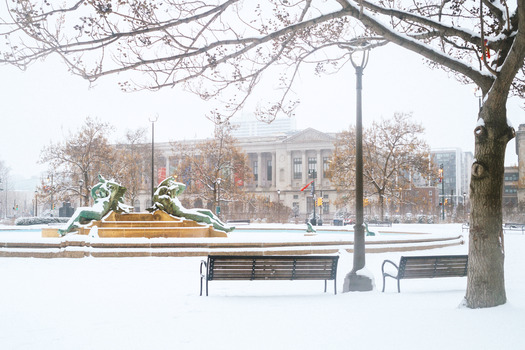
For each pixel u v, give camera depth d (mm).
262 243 18688
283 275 10406
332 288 11688
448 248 22594
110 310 8836
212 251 18188
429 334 6328
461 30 8867
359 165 11094
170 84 9609
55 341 6641
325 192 98125
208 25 9008
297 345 6137
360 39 11297
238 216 64062
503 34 8477
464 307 8016
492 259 7938
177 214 22438
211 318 7910
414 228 38125
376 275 14195
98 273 14320
